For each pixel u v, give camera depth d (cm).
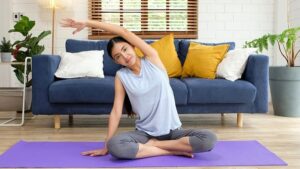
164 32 475
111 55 219
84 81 308
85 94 304
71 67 328
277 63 466
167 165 200
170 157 215
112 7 472
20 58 371
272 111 414
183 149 213
